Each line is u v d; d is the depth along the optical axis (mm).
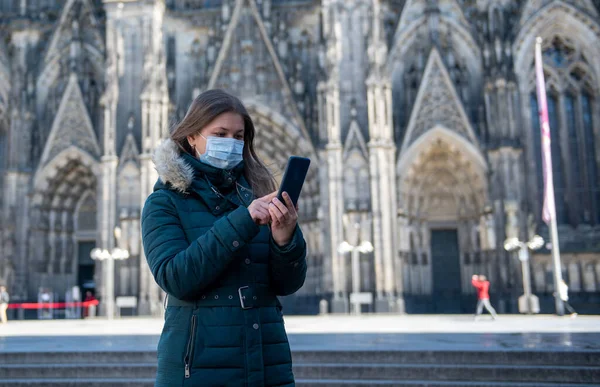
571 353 13570
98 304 51531
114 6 54969
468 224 52875
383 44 50562
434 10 53250
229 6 56156
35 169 56656
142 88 52938
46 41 60281
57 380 14078
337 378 14016
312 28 57156
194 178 4527
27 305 52250
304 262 4535
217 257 4035
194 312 4215
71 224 60219
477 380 13391
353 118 50281
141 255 51375
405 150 51281
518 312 47344
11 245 55000
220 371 4086
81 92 56969
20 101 57000
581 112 52875
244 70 55281
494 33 51656
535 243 45594
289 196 4160
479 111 51812
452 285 52844
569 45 53500
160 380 4188
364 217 48656
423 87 52000
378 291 47219
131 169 52594
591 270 48844
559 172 52438
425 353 14312
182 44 58781
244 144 4949
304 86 54938
